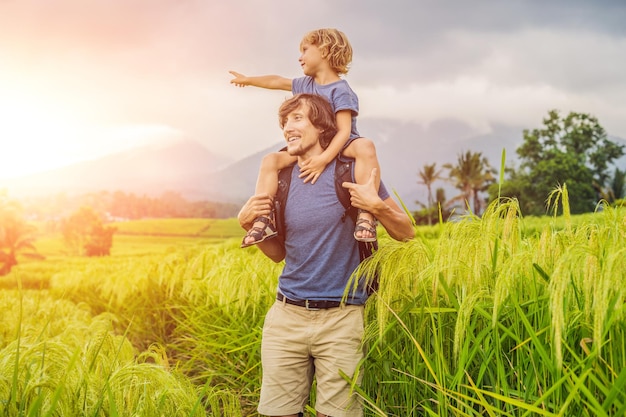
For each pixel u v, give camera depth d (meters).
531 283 2.39
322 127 2.86
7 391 2.27
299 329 2.79
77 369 2.41
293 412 2.84
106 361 2.86
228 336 4.38
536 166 79.44
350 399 2.76
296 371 2.84
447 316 2.79
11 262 69.12
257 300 4.32
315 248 2.75
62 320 4.84
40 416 2.20
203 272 6.24
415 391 2.82
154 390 2.50
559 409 2.07
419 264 2.72
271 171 2.91
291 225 2.81
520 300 2.48
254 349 3.93
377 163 2.88
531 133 82.94
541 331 2.12
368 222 2.69
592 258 1.92
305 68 3.53
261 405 2.86
